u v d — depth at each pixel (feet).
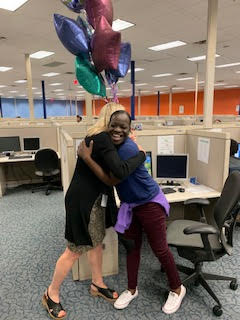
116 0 10.94
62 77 33.53
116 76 6.57
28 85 21.24
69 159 5.59
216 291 5.86
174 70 28.89
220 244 5.32
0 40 16.81
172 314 5.24
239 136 12.60
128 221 4.95
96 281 5.74
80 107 67.97
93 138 4.42
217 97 47.03
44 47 18.66
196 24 13.98
